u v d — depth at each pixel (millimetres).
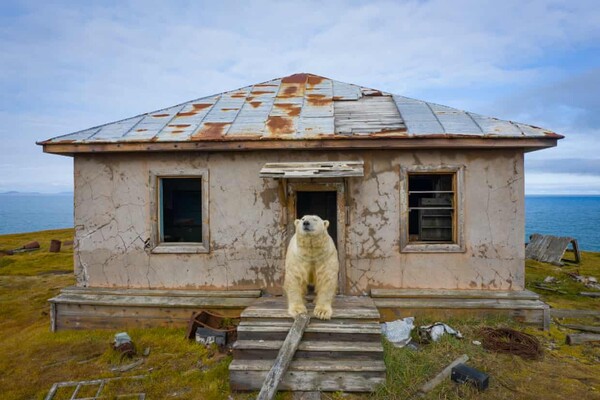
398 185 6074
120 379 4582
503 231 5996
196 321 5617
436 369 4539
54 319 6168
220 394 4250
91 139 6031
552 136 5531
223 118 6773
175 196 9172
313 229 4590
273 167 5629
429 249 6039
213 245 6273
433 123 6230
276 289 6207
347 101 7598
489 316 5801
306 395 4184
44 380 4629
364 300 5715
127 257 6336
